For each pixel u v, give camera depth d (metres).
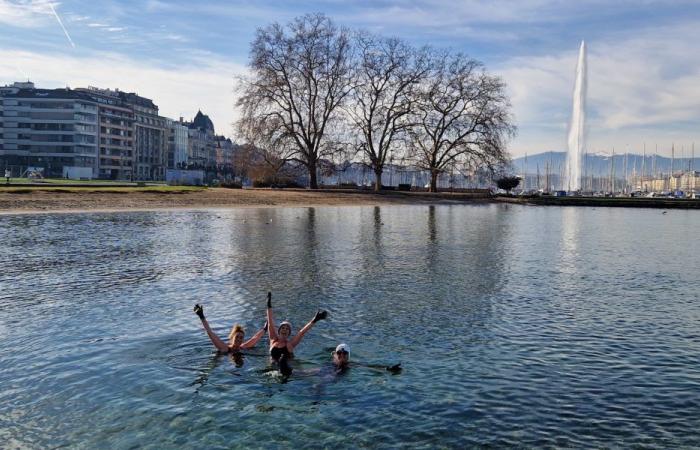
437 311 18.00
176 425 10.02
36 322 16.00
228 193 80.31
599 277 24.73
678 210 95.62
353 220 54.59
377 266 26.58
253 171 88.88
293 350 13.98
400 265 27.02
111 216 51.81
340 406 10.80
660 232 49.47
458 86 94.31
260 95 86.19
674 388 11.83
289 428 9.91
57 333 15.05
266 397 11.20
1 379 11.93
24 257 27.17
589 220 64.69
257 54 86.25
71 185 76.69
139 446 9.31
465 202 98.75
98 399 11.03
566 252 33.47
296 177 97.50
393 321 16.75
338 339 14.95
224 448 9.26
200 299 19.09
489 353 13.91
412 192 102.12
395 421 10.19
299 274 24.03
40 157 181.00
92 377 12.11
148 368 12.67
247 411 10.57
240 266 25.78
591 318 17.36
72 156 181.25
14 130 180.50
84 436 9.63
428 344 14.59
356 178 126.94
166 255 28.66
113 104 198.25
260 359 13.35
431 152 98.31
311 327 14.51
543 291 21.44
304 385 11.80
